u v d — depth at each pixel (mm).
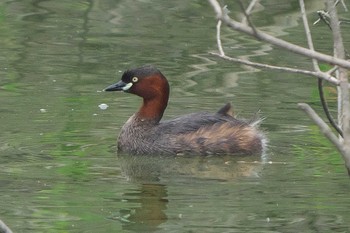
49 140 13922
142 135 13969
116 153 13656
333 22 6977
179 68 18266
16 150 13406
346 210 10781
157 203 11117
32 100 16031
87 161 13086
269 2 22062
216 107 15773
